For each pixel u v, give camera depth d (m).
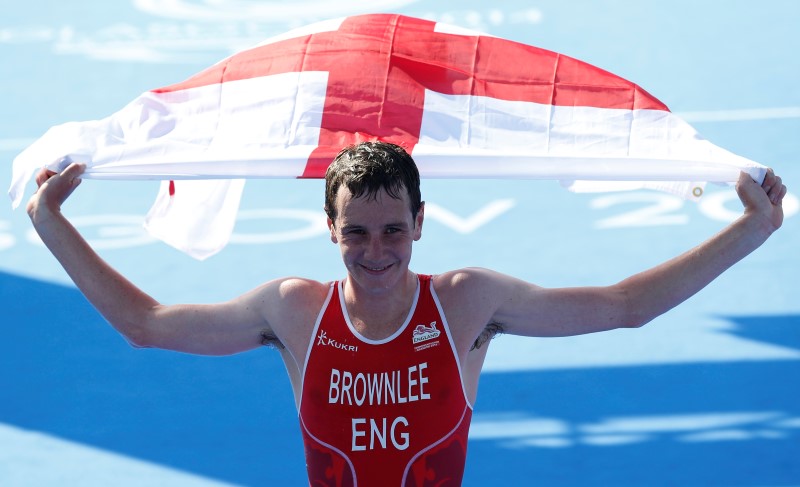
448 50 11.95
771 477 18.91
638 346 23.62
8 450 20.77
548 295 11.03
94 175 11.66
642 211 30.34
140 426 21.58
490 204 31.50
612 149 11.52
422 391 10.78
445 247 28.88
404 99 11.77
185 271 28.14
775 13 46.69
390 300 10.71
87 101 41.16
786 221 28.84
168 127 11.95
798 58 41.41
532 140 11.64
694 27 45.59
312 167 11.53
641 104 11.62
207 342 11.20
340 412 10.86
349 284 10.86
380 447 10.88
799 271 26.38
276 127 11.77
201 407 22.22
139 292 11.28
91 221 31.19
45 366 23.88
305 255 28.78
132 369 23.72
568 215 30.47
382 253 9.96
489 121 11.72
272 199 32.53
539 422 21.02
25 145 37.34
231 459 20.33
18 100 41.56
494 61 11.91
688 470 19.25
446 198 32.06
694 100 38.28
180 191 12.74
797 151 33.28
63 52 46.50
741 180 11.12
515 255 28.23
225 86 12.04
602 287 11.09
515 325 11.11
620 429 20.64
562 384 22.31
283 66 11.99
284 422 21.61
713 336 23.78
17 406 22.34
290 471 19.91
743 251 11.04
